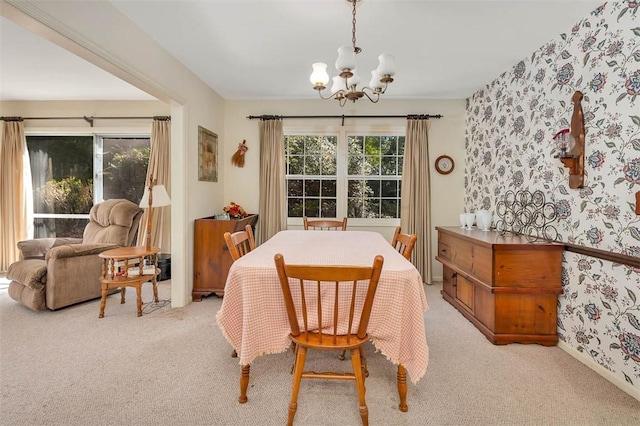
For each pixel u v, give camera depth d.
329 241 2.28
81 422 1.41
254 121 3.94
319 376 1.40
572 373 1.85
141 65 2.24
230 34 2.30
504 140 2.96
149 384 1.70
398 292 1.41
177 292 2.90
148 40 2.32
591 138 1.94
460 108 3.82
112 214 3.29
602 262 1.85
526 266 2.19
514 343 2.21
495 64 2.79
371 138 4.01
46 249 3.25
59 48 2.62
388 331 1.42
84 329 2.39
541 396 1.63
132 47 2.14
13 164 4.04
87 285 2.97
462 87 3.40
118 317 2.64
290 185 4.05
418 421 1.43
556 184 2.27
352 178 4.02
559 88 2.24
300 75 3.11
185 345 2.14
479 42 2.38
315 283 1.47
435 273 3.88
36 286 2.67
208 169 3.46
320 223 3.15
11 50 2.66
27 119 4.10
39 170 4.21
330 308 1.46
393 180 4.02
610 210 1.81
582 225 2.02
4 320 2.55
